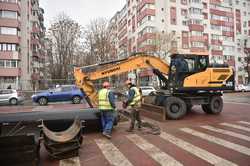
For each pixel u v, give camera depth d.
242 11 63.75
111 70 11.73
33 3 50.66
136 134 8.85
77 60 47.34
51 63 50.94
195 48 52.16
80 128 6.97
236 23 62.53
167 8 50.91
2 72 37.31
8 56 37.66
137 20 54.53
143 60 12.45
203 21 55.12
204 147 7.04
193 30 52.41
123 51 62.16
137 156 6.35
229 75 13.26
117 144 7.55
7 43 37.78
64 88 21.61
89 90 11.23
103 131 8.73
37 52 51.97
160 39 42.09
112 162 5.94
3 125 8.13
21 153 5.30
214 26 57.62
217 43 57.62
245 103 19.66
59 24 47.16
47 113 8.84
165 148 7.02
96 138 8.38
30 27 47.34
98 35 47.03
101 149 7.04
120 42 70.06
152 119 12.16
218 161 5.86
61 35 47.09
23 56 43.03
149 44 44.19
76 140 6.54
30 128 8.24
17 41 38.19
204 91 13.07
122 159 6.14
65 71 46.78
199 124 10.62
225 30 59.50
